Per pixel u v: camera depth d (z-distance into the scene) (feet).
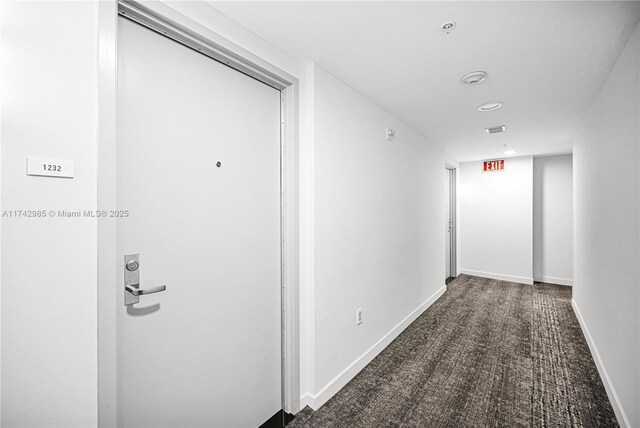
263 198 5.40
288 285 5.68
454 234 16.94
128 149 3.62
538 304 12.07
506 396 6.14
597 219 7.30
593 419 5.44
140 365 3.78
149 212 3.83
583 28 4.55
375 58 5.57
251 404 5.19
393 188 8.98
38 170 2.88
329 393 6.16
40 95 2.89
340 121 6.51
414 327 9.85
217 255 4.63
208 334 4.52
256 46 4.84
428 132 10.77
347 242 6.80
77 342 3.14
